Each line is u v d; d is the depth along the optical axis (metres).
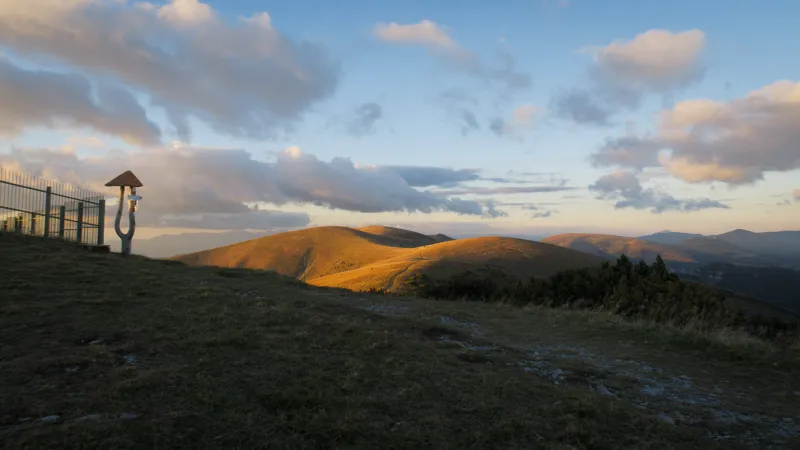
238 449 4.30
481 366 7.94
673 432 5.82
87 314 8.36
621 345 10.44
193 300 10.32
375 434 4.92
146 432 4.36
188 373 5.89
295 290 15.91
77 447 4.03
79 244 17.55
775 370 8.83
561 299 17.00
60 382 5.41
